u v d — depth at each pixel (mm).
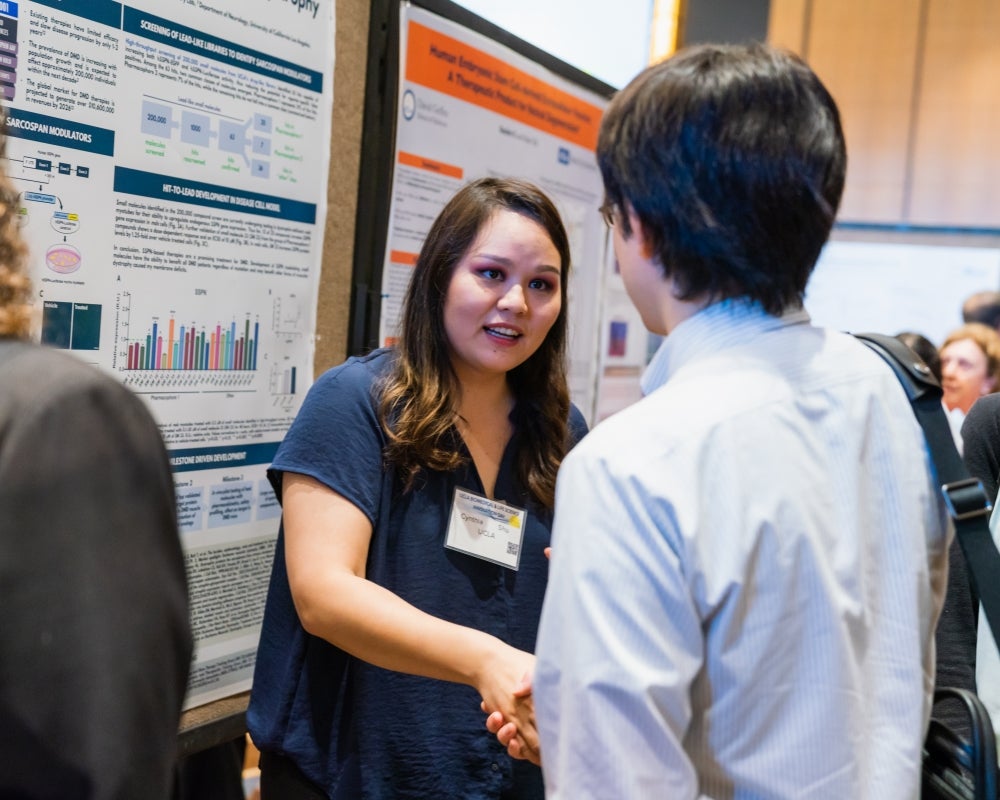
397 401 1277
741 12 3750
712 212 708
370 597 1130
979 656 1087
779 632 667
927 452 794
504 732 1079
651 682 641
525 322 1311
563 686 678
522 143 2283
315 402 1260
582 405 2658
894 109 3988
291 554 1192
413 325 1313
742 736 675
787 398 720
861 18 3939
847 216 4102
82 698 550
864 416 745
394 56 1844
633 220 763
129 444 621
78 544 569
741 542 664
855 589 699
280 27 1600
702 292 753
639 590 659
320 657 1247
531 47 2268
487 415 1399
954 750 835
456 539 1301
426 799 1245
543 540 1384
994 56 3854
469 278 1295
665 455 682
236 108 1531
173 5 1410
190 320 1487
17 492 558
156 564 616
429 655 1107
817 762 666
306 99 1666
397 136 1884
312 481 1213
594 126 2588
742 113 695
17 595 547
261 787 1311
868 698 712
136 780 564
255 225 1588
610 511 677
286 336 1675
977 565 750
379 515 1253
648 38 3037
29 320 657
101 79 1319
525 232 1304
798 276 738
